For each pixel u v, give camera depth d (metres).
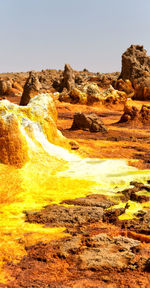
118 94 41.62
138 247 4.63
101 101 40.03
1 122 9.33
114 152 12.71
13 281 3.84
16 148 9.28
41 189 7.87
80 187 7.97
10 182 7.95
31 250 4.62
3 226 5.55
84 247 4.71
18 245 4.75
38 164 9.74
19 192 7.53
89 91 40.28
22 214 6.21
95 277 3.91
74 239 4.90
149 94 44.12
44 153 10.59
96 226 5.57
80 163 10.58
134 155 12.26
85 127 20.53
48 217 5.89
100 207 6.46
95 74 84.25
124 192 7.50
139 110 25.92
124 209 6.35
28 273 4.01
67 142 12.47
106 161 10.92
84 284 3.73
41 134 11.39
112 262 4.20
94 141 15.61
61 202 6.86
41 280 3.83
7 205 6.71
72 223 5.73
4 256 4.41
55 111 12.84
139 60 50.66
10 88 53.56
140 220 5.83
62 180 8.52
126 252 4.50
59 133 12.72
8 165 9.05
